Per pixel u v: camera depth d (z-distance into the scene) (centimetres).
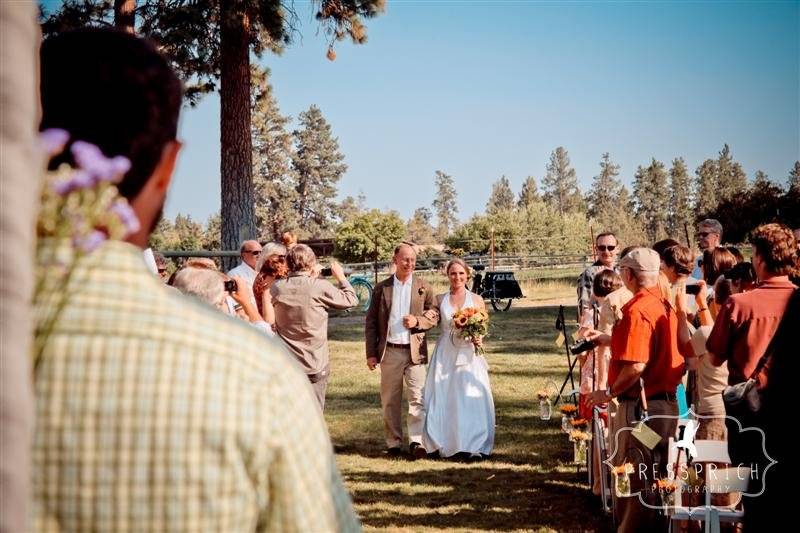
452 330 817
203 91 1825
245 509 105
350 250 3850
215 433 102
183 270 422
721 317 419
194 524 102
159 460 101
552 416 987
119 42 121
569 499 662
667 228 10988
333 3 1772
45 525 102
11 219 80
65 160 114
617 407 524
